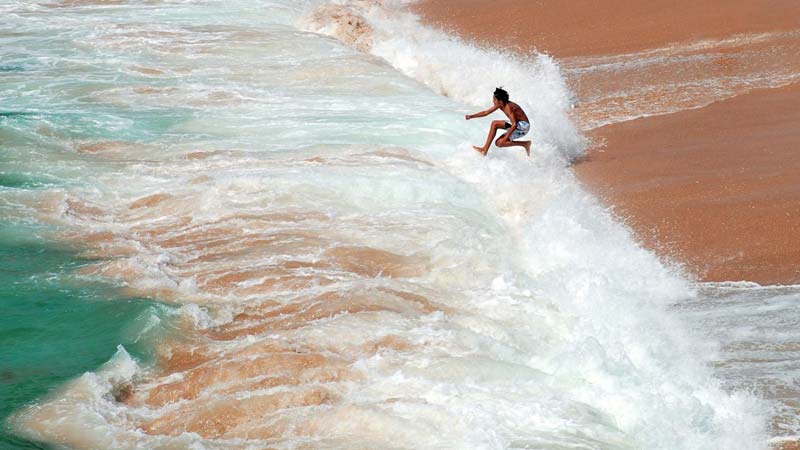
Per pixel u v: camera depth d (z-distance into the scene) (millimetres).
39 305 33906
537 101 61094
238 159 48406
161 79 62938
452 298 35125
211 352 30656
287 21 81500
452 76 66750
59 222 41094
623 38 75750
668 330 33219
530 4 87125
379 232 40719
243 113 56625
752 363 30578
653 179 48250
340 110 57812
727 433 26328
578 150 53531
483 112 50312
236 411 26969
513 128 49750
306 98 60125
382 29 79875
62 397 28125
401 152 50406
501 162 49844
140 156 48969
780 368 30141
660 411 27078
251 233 40250
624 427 26547
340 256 38125
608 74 67500
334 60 68812
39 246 38719
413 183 45531
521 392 27984
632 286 37156
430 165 49031
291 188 44781
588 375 29344
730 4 80562
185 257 38000
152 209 42719
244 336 31750
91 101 57781
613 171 50000
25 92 59062
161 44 71125
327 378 28625
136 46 70375
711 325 33562
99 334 32156
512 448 24766
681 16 79000
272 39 73750
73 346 31375
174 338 31562
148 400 28109
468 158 50344
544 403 27312
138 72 64312
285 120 55312
